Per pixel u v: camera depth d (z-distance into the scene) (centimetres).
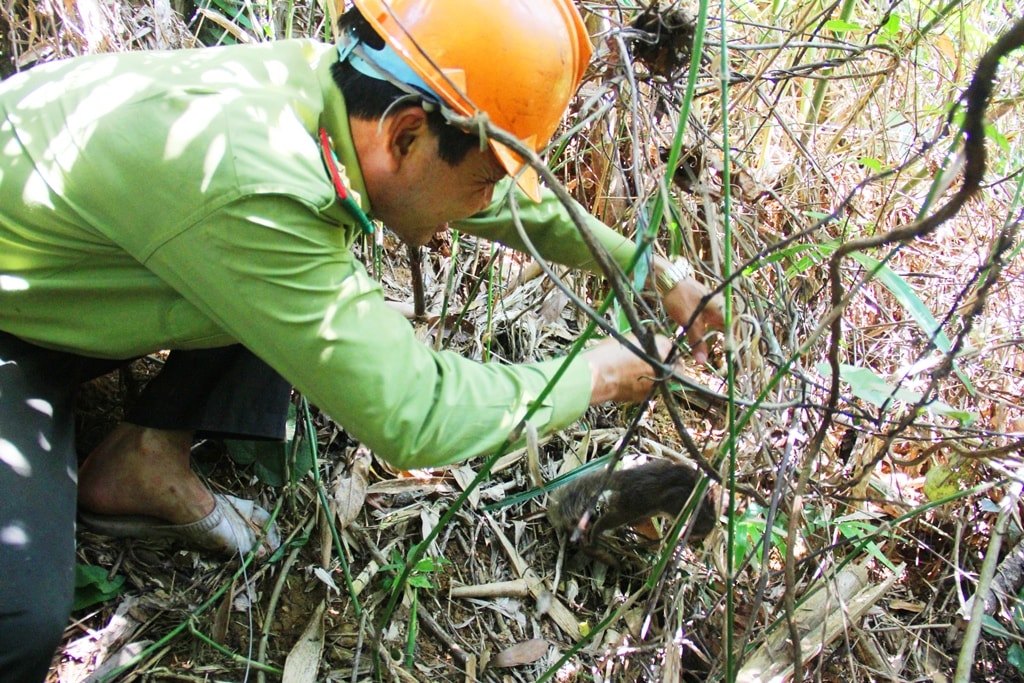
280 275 107
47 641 115
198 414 144
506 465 188
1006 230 123
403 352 114
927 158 216
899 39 218
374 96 112
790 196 214
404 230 128
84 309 124
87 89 115
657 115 167
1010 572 186
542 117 117
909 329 206
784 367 115
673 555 166
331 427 183
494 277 214
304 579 161
